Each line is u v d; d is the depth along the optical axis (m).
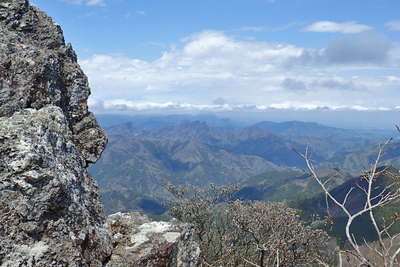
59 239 8.76
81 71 14.42
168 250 11.32
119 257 10.58
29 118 10.17
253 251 25.06
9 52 11.49
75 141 13.12
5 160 8.67
